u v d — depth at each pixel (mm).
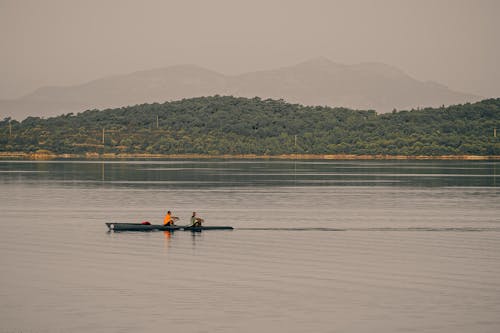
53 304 121312
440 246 182750
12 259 160000
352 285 135500
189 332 107875
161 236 198125
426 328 110688
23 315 115375
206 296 126938
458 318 115250
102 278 140125
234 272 146750
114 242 186125
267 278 141000
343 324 112062
